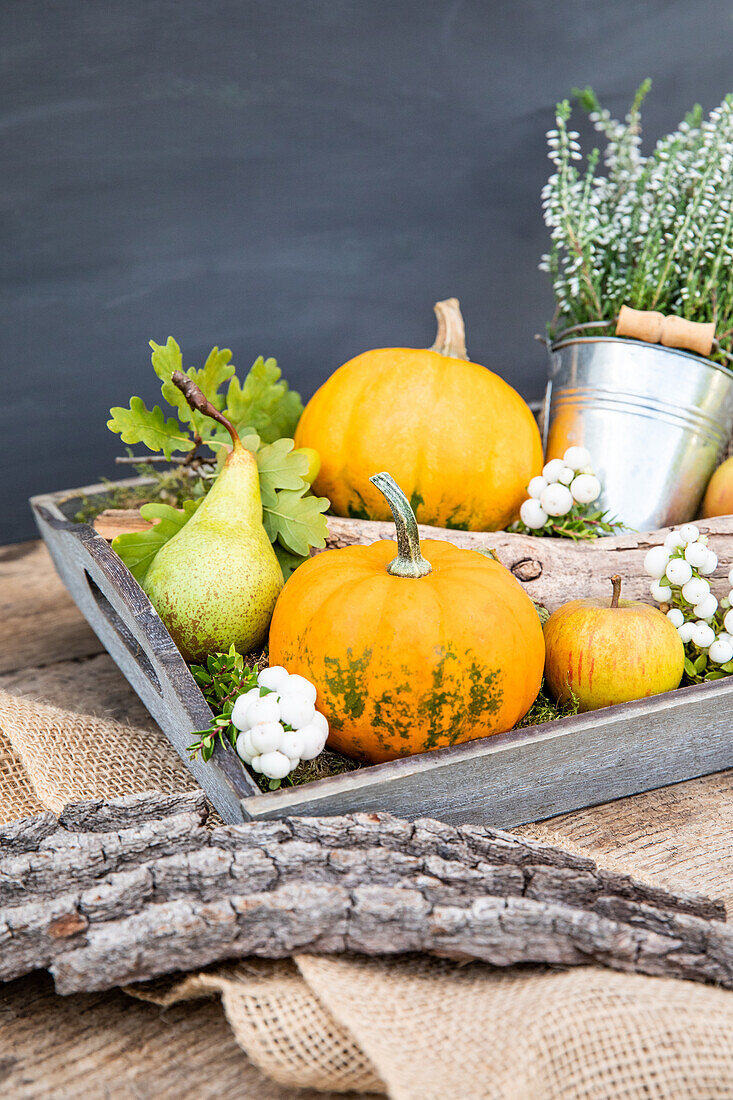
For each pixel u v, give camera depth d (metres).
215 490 0.76
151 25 1.06
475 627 0.67
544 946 0.58
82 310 1.11
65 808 0.64
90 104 1.06
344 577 0.69
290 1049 0.57
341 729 0.68
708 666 0.77
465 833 0.62
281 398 0.87
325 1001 0.56
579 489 0.79
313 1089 0.58
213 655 0.73
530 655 0.69
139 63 1.07
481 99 1.18
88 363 1.13
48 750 0.73
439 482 0.80
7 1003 0.61
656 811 0.71
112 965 0.57
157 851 0.61
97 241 1.10
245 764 0.67
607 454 0.87
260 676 0.67
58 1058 0.59
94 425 1.15
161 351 0.79
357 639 0.67
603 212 0.95
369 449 0.80
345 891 0.58
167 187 1.11
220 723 0.66
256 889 0.59
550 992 0.57
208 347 1.16
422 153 1.17
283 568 0.79
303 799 0.62
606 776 0.70
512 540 0.78
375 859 0.60
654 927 0.59
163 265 1.12
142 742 0.75
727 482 0.87
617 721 0.68
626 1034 0.55
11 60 1.03
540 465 0.84
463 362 0.83
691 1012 0.56
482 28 1.15
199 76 1.09
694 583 0.75
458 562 0.71
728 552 0.80
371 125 1.15
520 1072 0.55
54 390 1.13
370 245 1.19
